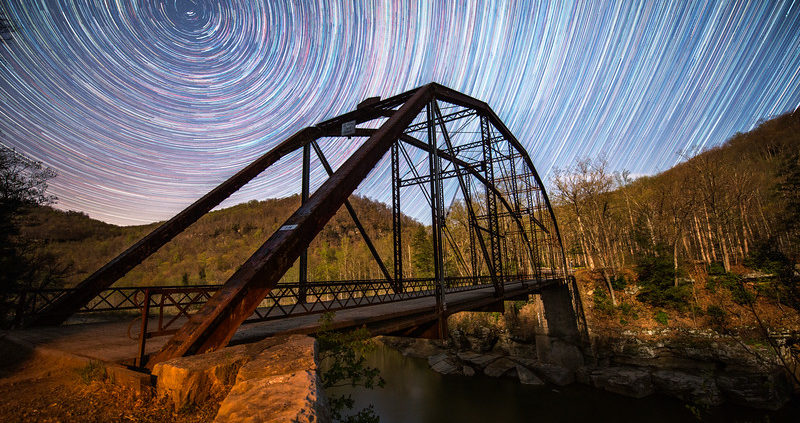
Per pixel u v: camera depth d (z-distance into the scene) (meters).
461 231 52.00
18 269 15.91
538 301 35.84
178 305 5.86
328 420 2.27
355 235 155.38
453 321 43.00
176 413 2.97
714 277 30.50
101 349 5.83
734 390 23.52
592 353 32.12
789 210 20.78
